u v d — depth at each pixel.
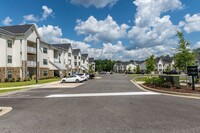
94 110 9.78
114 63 150.88
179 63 24.95
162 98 13.38
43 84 29.97
